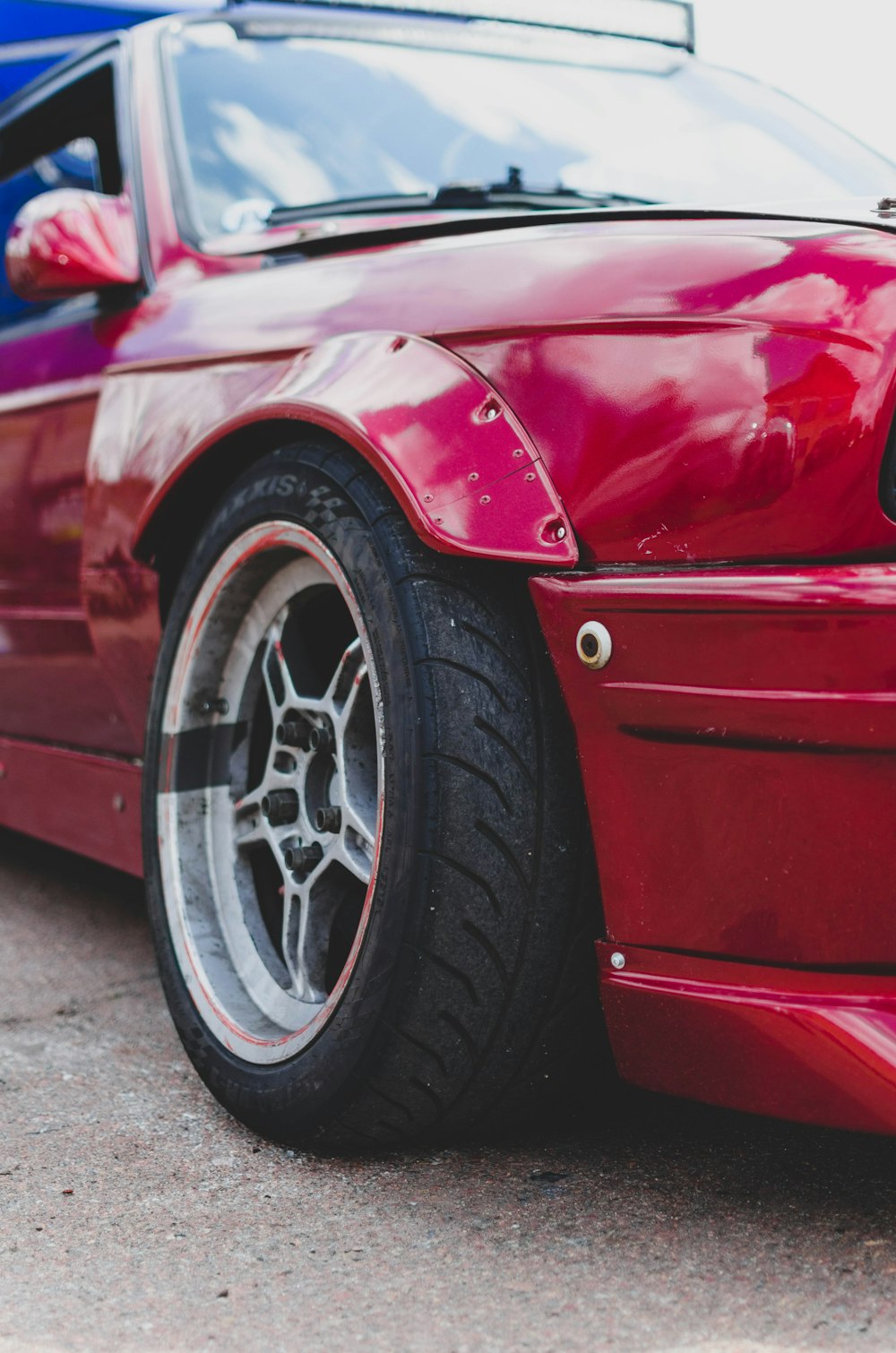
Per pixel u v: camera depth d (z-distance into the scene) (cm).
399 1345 114
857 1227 131
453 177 225
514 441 136
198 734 177
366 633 144
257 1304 122
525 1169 146
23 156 304
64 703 237
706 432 125
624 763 131
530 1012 141
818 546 121
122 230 225
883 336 121
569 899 139
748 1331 114
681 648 125
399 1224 135
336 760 155
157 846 178
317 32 248
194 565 175
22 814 256
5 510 244
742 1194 139
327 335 164
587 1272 124
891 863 118
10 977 228
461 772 136
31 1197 145
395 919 138
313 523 152
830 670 117
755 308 126
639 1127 156
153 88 238
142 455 194
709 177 227
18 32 439
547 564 132
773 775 121
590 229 147
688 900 129
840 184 221
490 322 143
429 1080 142
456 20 261
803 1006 122
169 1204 142
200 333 192
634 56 261
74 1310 122
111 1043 193
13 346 258
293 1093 149
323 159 225
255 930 172
